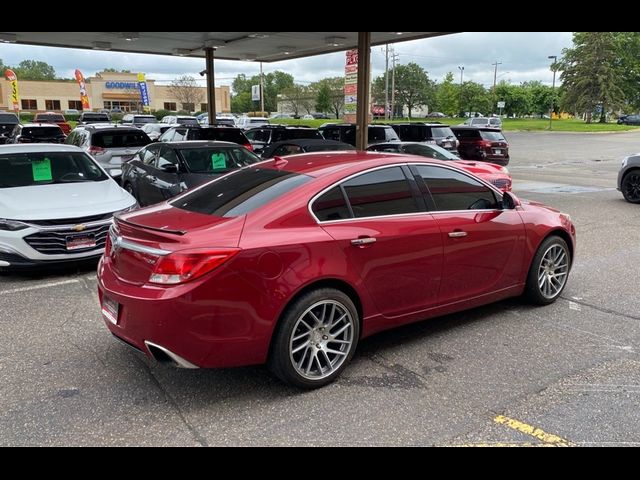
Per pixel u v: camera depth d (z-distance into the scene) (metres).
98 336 4.49
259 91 68.25
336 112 97.12
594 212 10.41
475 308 5.16
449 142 16.67
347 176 3.85
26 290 5.69
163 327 3.16
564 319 4.86
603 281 6.00
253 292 3.29
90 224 6.07
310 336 3.57
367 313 3.85
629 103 70.06
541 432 3.10
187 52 18.70
